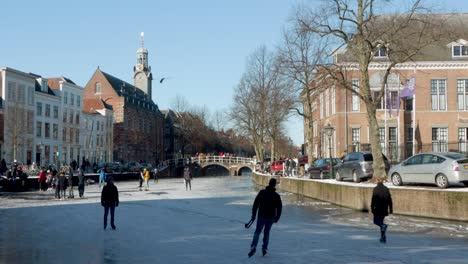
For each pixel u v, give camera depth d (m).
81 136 81.50
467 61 49.81
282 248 13.27
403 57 26.81
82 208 25.61
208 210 24.36
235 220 20.12
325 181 29.78
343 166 29.97
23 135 62.00
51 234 16.19
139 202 29.31
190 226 18.22
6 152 60.12
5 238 15.30
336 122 51.16
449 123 50.00
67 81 78.19
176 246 13.73
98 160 87.31
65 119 76.44
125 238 15.27
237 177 81.69
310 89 37.31
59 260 11.71
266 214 12.05
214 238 15.24
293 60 32.12
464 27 44.41
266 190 12.18
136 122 105.94
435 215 19.75
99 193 37.69
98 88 99.75
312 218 20.55
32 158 66.81
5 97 61.41
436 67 50.12
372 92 48.75
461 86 50.16
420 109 50.09
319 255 12.23
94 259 11.83
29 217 21.41
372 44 27.64
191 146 114.38
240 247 13.53
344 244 13.95
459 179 21.05
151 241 14.65
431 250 12.92
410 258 11.82
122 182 57.81
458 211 19.00
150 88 131.50
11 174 41.12
